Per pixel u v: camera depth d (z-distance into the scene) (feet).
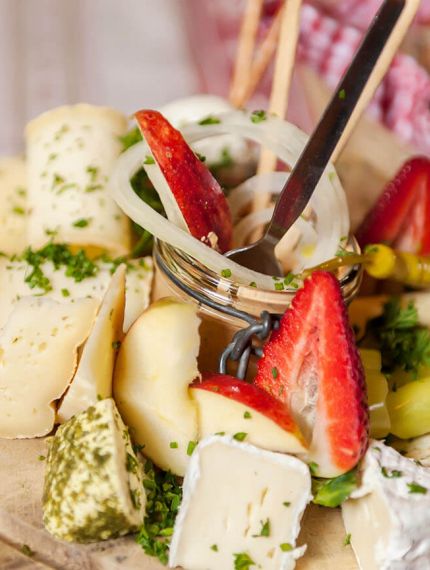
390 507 0.89
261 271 1.06
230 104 1.37
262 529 0.89
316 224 1.09
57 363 0.97
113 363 0.97
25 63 2.07
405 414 1.06
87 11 2.06
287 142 1.11
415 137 1.72
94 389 0.95
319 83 1.69
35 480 0.96
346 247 1.09
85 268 1.14
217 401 0.94
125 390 0.96
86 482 0.88
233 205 1.14
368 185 1.44
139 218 1.02
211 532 0.90
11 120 2.05
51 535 0.91
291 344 0.94
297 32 1.10
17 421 0.99
